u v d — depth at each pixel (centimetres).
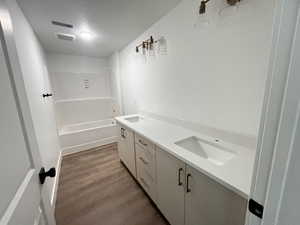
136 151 184
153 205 160
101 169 235
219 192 82
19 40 121
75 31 209
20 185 50
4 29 52
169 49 177
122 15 170
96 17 171
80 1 139
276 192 40
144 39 222
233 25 110
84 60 362
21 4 135
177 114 184
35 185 63
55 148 228
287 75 34
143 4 150
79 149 307
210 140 134
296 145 35
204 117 148
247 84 108
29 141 62
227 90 122
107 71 398
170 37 172
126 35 231
